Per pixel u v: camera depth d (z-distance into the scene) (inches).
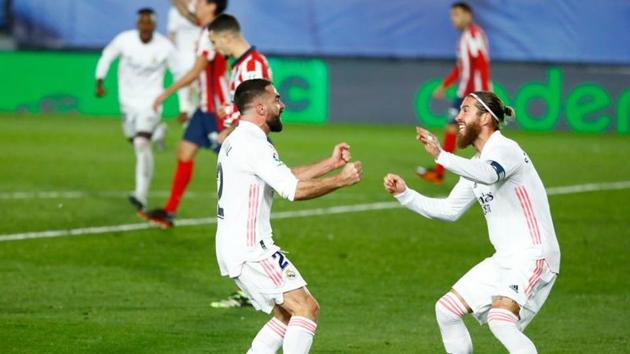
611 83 3117.6
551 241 852.0
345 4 3149.6
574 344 1042.1
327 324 1111.6
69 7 3129.9
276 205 1865.2
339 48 3159.5
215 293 1240.8
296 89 3152.1
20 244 1487.5
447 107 3134.8
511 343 813.9
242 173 832.9
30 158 2308.1
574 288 1316.4
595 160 2507.4
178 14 2586.1
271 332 869.8
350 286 1296.8
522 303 829.8
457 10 2156.7
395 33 3149.6
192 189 1993.1
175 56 1764.3
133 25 3132.4
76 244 1498.5
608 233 1668.3
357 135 2878.9
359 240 1582.2
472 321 1153.4
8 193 1893.5
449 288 1298.0
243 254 832.3
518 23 3137.3
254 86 852.0
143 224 1652.3
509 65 3142.2
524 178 849.5
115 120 3038.9
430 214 891.4
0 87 3117.6
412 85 3139.8
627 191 2066.9
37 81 3122.5
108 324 1082.1
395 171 2261.3
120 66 1743.4
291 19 3154.5
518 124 3127.5
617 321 1148.5
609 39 3154.5
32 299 1186.6
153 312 1141.7
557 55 3152.1
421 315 1160.2
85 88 3125.0
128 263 1389.0
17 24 3132.4
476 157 885.2
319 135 2851.9
